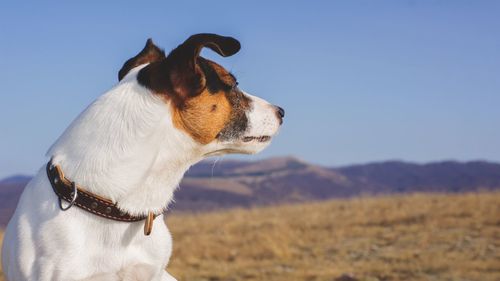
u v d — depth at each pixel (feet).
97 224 4.51
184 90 4.53
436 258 9.95
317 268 9.82
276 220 15.56
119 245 4.56
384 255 10.61
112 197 4.50
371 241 12.04
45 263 4.45
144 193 4.55
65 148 4.57
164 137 4.53
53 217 4.48
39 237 4.47
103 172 4.48
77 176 4.50
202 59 4.66
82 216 4.50
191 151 4.61
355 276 9.07
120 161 4.48
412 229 12.87
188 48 4.49
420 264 9.61
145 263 4.65
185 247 12.14
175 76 4.51
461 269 9.21
